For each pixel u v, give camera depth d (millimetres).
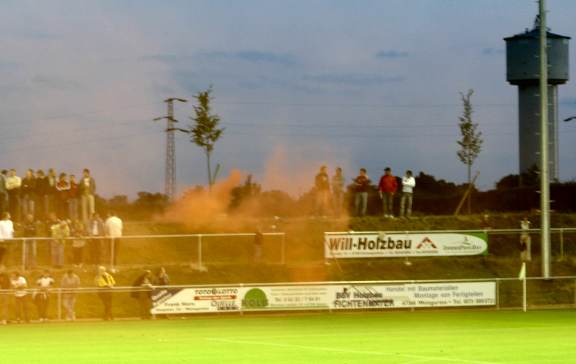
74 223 77375
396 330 52938
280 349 42219
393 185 91562
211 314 69188
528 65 124625
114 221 75500
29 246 75375
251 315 69312
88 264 75688
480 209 107000
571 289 79938
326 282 73625
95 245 75688
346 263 83125
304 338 47906
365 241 83062
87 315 69688
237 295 69688
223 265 80250
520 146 126625
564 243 94750
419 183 115625
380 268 83438
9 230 72562
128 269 76188
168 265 78812
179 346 44219
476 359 37656
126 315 71000
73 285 67562
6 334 53438
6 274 67875
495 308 73625
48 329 57719
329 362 36906
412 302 72312
